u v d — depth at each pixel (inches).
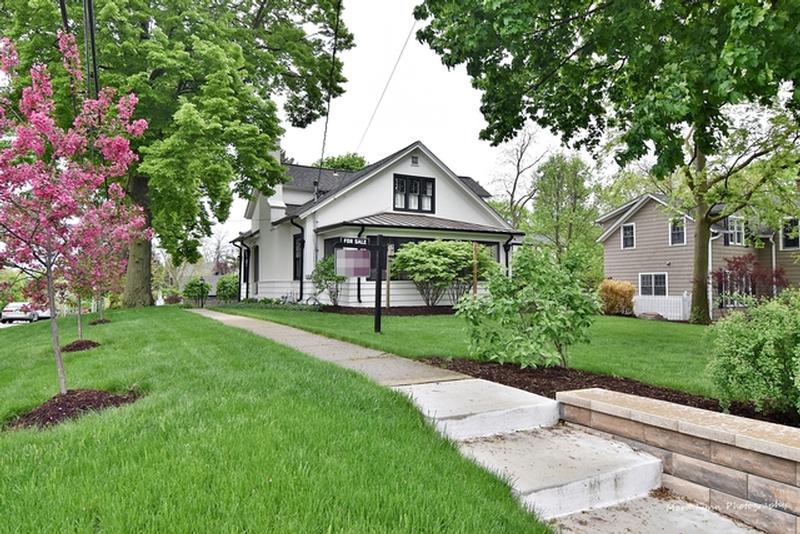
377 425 132.5
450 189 721.0
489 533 83.7
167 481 91.9
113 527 76.4
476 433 147.0
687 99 206.8
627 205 900.0
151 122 520.1
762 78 183.8
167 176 456.1
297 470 98.3
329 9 644.1
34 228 165.5
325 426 125.4
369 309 564.4
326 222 637.3
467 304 221.3
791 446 103.9
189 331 338.0
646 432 135.6
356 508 85.9
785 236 821.9
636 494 124.6
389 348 265.0
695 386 185.3
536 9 249.3
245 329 356.8
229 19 591.2
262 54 605.9
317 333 344.8
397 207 686.5
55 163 176.7
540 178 1293.1
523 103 346.9
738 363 145.2
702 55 218.7
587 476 117.3
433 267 559.8
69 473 97.5
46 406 161.3
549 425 159.3
